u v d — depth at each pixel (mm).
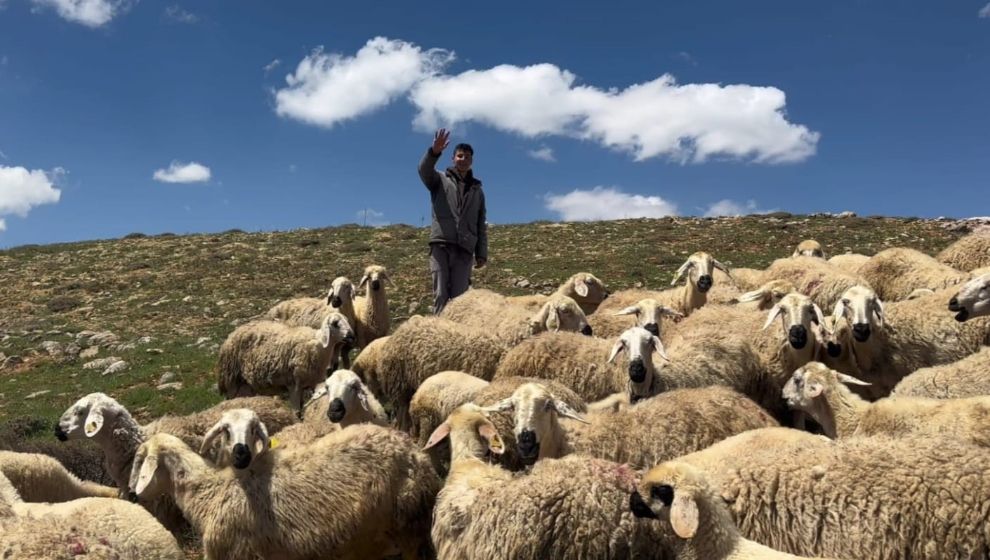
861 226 38688
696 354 9891
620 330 12570
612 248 35281
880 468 5508
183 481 7531
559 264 31844
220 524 7277
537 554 5793
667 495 5395
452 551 6305
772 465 5906
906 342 10500
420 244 40125
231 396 14672
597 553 5715
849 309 10328
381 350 12555
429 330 11906
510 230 43219
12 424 14070
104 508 6598
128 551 6207
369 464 7355
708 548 5258
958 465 5316
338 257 36969
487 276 30016
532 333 12359
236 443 7289
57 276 34938
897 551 5230
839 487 5520
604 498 5840
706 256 13398
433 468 7762
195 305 27812
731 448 6734
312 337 13984
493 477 6570
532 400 7551
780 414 10367
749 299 12570
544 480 6027
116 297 30094
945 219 40000
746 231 38531
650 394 9438
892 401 7484
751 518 5801
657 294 14242
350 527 7199
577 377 9945
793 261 14625
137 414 14906
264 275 33250
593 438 7672
